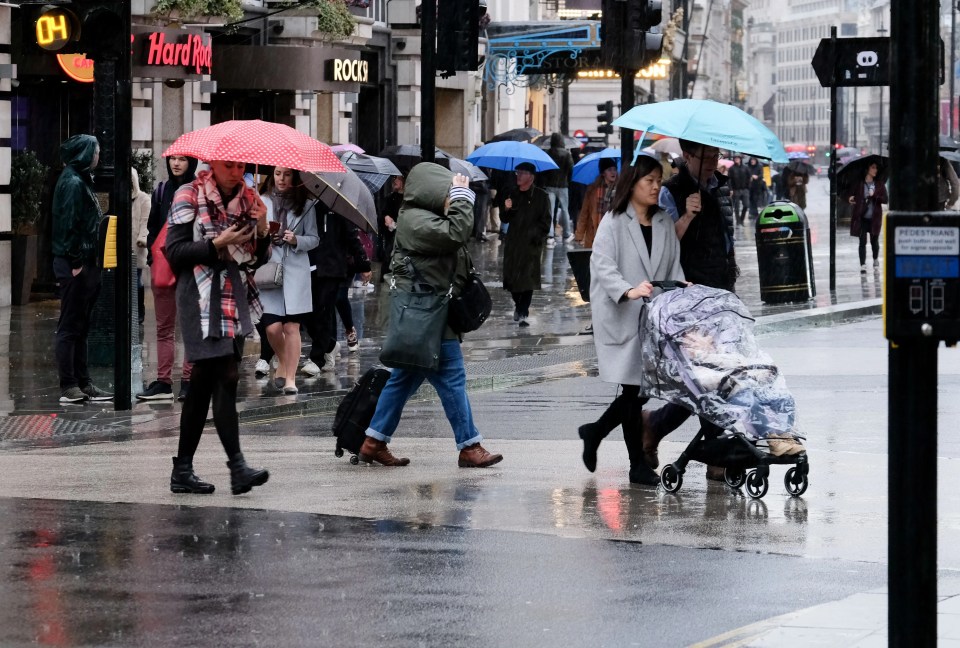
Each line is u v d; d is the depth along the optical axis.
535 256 50.16
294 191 35.50
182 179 34.53
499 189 84.12
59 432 30.22
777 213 57.41
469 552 20.03
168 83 61.41
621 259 24.69
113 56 31.77
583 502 23.42
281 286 35.44
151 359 40.53
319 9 73.50
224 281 23.28
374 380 26.72
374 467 26.50
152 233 34.69
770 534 21.17
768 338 49.06
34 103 59.38
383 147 92.75
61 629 16.36
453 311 25.84
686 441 29.23
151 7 59.00
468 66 34.88
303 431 31.31
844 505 23.25
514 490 24.34
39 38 31.62
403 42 92.75
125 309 32.47
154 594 17.83
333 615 17.00
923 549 11.86
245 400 34.28
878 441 29.56
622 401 24.88
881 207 72.50
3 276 53.44
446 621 16.80
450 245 25.27
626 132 40.44
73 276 33.38
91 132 60.91
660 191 25.58
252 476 23.61
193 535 20.89
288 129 24.08
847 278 70.19
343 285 42.19
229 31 67.94
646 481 24.78
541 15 144.38
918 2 11.71
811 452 28.25
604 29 40.25
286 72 70.19
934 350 11.83
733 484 24.19
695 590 18.17
